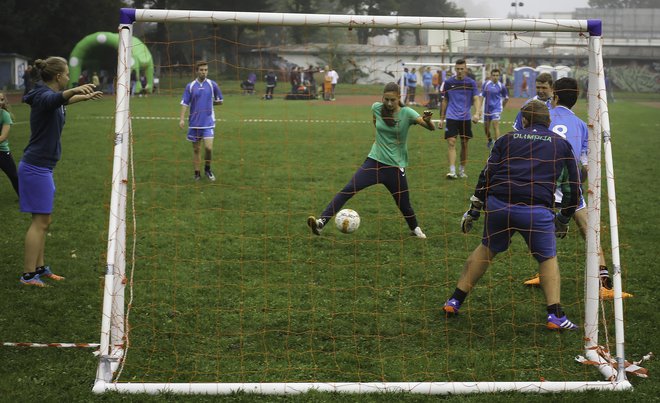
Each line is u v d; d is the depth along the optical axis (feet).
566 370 15.67
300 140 57.62
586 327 16.37
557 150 17.19
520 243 25.32
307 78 110.22
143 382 14.82
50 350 16.26
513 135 17.47
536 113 17.61
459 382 14.60
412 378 15.08
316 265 22.70
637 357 16.39
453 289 20.65
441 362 15.92
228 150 50.52
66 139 56.29
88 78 135.95
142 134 60.18
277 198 33.19
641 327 18.10
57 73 19.93
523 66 116.67
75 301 19.47
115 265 15.98
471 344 16.93
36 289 20.31
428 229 27.35
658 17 227.61
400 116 24.86
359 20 15.79
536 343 17.03
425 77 91.61
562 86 20.93
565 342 17.11
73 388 14.44
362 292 20.29
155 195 33.35
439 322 18.24
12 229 26.94
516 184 17.15
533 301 19.71
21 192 20.36
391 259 23.44
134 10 15.62
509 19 15.90
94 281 21.04
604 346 16.85
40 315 18.38
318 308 19.01
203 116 37.06
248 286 20.63
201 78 36.88
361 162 45.24
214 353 16.30
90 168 41.63
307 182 37.55
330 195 34.06
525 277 21.77
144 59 111.55
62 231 26.84
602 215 30.50
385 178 25.29
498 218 17.44
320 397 14.19
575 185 17.29
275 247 24.68
